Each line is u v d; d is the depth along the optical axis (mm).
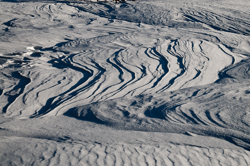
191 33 14164
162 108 5664
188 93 6812
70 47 11891
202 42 12586
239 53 11477
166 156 3479
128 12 19547
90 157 3287
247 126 4641
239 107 5488
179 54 10812
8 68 9086
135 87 7688
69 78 8297
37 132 4555
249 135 4359
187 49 11461
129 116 5379
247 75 8617
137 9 20062
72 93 7195
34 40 12727
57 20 17531
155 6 20531
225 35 13844
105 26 16016
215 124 4801
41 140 3967
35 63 9766
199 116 5145
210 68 9461
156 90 7484
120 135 4324
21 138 4086
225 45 12523
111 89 7488
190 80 8289
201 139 4262
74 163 3104
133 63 9695
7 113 6008
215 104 5750
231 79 8234
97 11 20578
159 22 16891
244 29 15469
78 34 14148
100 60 9984
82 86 7660
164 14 18250
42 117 5699
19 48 11383
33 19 17250
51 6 21250
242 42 12961
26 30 14578
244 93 6559
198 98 6289
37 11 19531
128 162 3225
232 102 5824
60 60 10125
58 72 8859
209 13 18438
